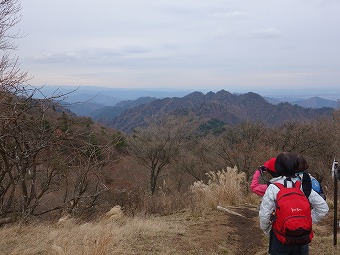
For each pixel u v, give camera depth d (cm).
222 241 541
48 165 725
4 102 576
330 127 2934
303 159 319
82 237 520
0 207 674
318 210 319
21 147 678
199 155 3192
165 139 2852
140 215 760
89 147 720
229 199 805
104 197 959
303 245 313
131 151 2877
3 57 633
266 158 2702
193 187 877
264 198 317
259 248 526
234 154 2886
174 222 645
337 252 502
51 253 449
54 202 863
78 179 792
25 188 680
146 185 2608
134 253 461
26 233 552
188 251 487
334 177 528
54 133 656
